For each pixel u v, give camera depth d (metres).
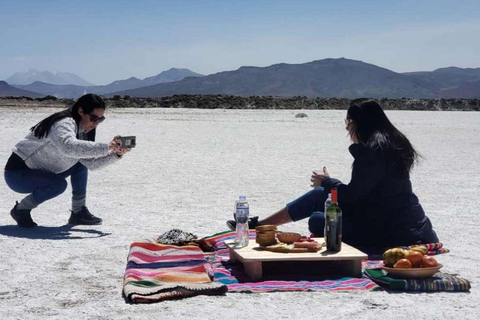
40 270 5.78
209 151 19.14
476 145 22.92
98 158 7.77
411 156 6.18
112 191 11.12
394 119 46.72
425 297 4.97
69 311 4.55
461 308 4.68
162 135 26.02
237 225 5.96
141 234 7.49
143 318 4.38
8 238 7.20
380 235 6.26
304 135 27.17
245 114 50.88
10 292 5.07
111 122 35.53
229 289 5.11
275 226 5.97
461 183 12.54
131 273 5.30
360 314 4.51
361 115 6.19
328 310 4.60
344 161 16.47
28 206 7.84
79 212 8.14
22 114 39.78
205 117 44.16
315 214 6.38
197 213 8.99
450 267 5.93
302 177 13.17
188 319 4.36
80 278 5.50
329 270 5.79
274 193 10.97
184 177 13.10
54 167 7.79
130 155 17.72
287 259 5.34
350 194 6.14
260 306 4.69
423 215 6.37
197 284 5.06
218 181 12.52
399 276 5.31
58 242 7.00
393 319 4.40
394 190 6.16
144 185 11.90
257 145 21.59
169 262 5.68
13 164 7.83
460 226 8.14
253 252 5.60
